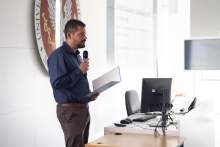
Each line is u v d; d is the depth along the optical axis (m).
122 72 5.61
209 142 4.34
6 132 3.06
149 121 3.05
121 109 5.60
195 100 3.66
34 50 3.43
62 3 3.89
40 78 3.53
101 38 4.92
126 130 2.71
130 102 3.95
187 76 7.09
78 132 2.63
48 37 3.61
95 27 4.75
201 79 6.95
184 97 4.87
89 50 4.61
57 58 2.53
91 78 4.66
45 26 3.56
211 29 6.78
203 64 6.20
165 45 7.15
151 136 2.56
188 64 6.32
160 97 3.02
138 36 6.21
